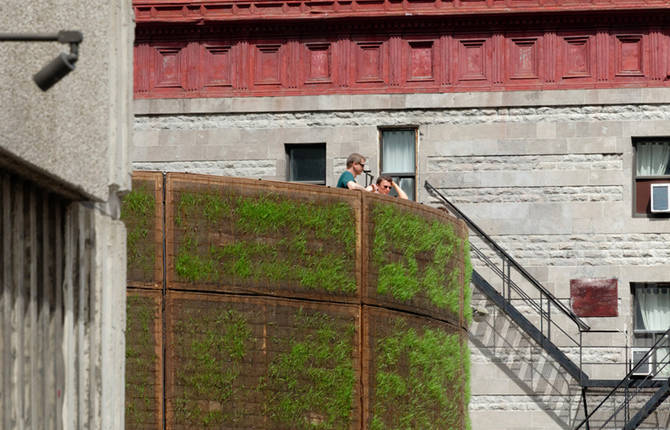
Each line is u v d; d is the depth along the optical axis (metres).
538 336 63.78
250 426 39.31
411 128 66.62
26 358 24.33
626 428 61.28
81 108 25.38
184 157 67.19
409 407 42.84
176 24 67.31
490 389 64.31
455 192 66.00
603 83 65.94
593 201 65.50
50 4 23.98
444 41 66.69
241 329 39.53
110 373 27.67
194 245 39.38
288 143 66.88
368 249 42.16
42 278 25.20
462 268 47.44
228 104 67.31
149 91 67.62
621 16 65.88
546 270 65.25
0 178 23.23
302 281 40.62
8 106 21.97
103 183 26.66
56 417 25.56
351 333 41.34
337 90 66.81
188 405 38.72
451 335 45.81
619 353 64.38
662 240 65.00
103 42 26.69
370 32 66.94
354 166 47.25
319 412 40.44
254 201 40.28
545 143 65.88
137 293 38.84
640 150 66.25
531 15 66.00
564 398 63.91
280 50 67.38
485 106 66.25
